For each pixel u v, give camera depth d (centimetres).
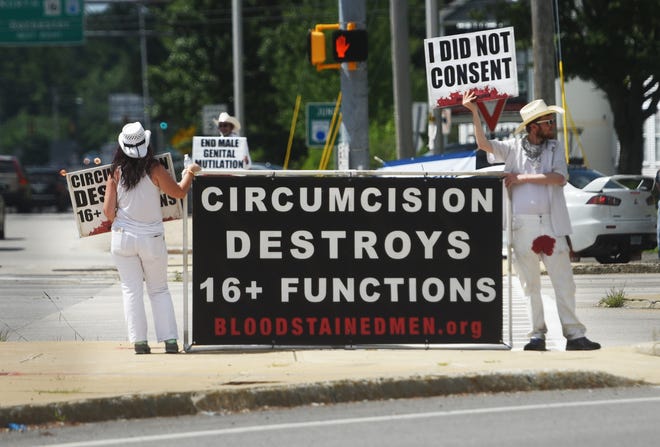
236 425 2481
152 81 18162
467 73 3756
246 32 17700
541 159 3222
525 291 3281
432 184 3206
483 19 10069
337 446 2270
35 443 2345
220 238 3203
